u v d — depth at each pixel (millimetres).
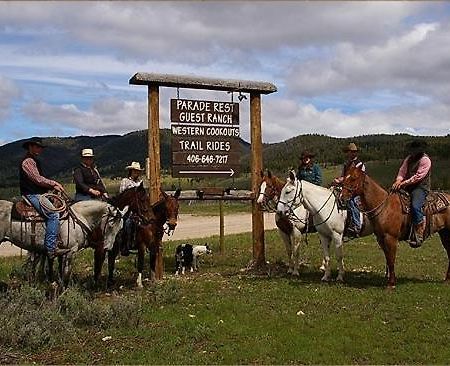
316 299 11273
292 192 12898
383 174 91062
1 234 10812
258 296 11664
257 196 15234
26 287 10656
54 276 12711
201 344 8570
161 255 14070
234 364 7680
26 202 10898
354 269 15359
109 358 7926
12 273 13750
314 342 8531
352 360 7867
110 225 11930
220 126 15227
